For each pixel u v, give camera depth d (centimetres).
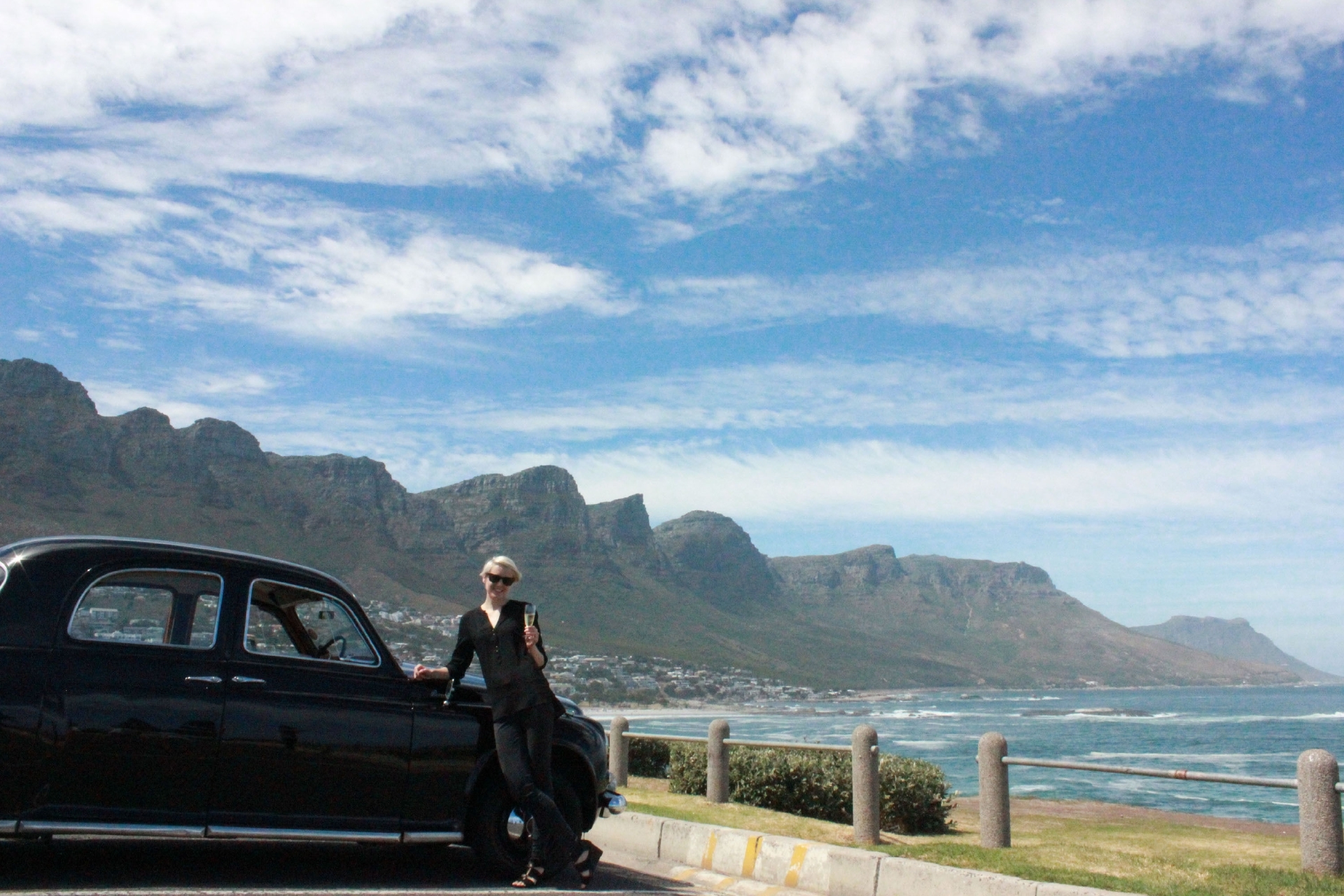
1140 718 19400
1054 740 11719
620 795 790
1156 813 1803
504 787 723
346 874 708
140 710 619
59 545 634
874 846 963
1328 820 787
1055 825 1462
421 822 695
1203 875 809
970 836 1265
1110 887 730
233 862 723
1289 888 743
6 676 589
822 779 1305
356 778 677
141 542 657
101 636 622
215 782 635
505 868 719
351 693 685
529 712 695
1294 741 10931
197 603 657
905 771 1307
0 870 632
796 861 814
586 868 702
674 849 923
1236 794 5088
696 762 1476
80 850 724
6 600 606
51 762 593
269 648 673
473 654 732
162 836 617
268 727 653
